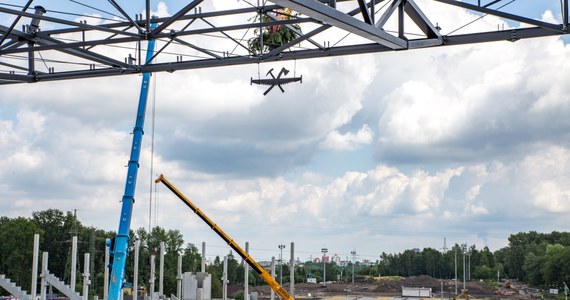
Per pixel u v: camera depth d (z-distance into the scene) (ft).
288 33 101.50
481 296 508.94
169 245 499.51
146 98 162.81
